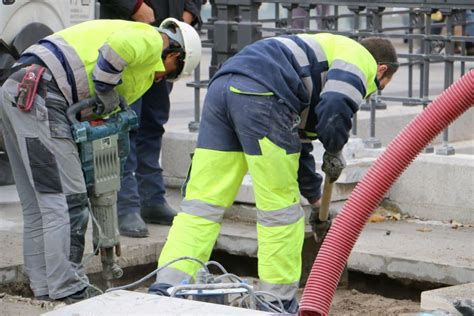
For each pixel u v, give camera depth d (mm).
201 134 6355
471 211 8172
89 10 8633
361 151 8711
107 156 6426
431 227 8172
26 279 6988
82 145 6277
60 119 6176
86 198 6371
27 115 6145
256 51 6227
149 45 6156
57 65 6184
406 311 6777
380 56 6465
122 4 7875
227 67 6234
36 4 8172
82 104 6234
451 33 8289
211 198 6297
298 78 6176
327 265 3863
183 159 9258
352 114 6102
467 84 3719
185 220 6301
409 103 8750
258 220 6277
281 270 6254
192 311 4375
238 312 4359
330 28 9727
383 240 7738
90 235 7676
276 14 9492
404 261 7211
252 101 6074
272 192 6176
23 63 6250
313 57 6270
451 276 7012
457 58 8203
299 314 3904
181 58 6637
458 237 7828
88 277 7367
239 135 6141
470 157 8305
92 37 6312
